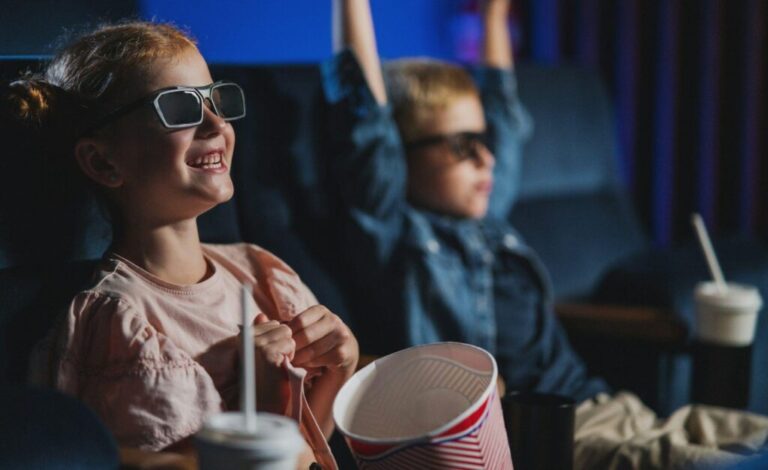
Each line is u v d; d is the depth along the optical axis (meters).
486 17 2.09
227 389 1.07
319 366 1.13
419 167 1.72
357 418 1.01
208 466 0.75
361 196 1.59
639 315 1.70
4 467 0.76
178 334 1.06
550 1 2.55
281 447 0.73
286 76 1.57
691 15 2.61
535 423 1.13
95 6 1.46
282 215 1.53
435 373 1.02
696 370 1.56
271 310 1.19
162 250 1.09
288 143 1.54
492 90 1.94
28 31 1.35
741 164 2.63
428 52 2.36
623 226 2.28
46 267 1.13
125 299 1.04
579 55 2.58
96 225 1.17
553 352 1.75
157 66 1.08
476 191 1.73
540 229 2.08
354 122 1.59
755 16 2.58
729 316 1.51
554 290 2.03
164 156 1.06
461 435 0.89
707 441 1.39
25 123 1.09
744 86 2.60
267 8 1.94
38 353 1.03
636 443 1.32
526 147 2.10
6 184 1.10
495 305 1.73
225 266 1.20
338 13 1.64
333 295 1.55
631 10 2.59
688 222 2.65
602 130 2.31
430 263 1.63
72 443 0.80
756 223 2.64
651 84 2.62
